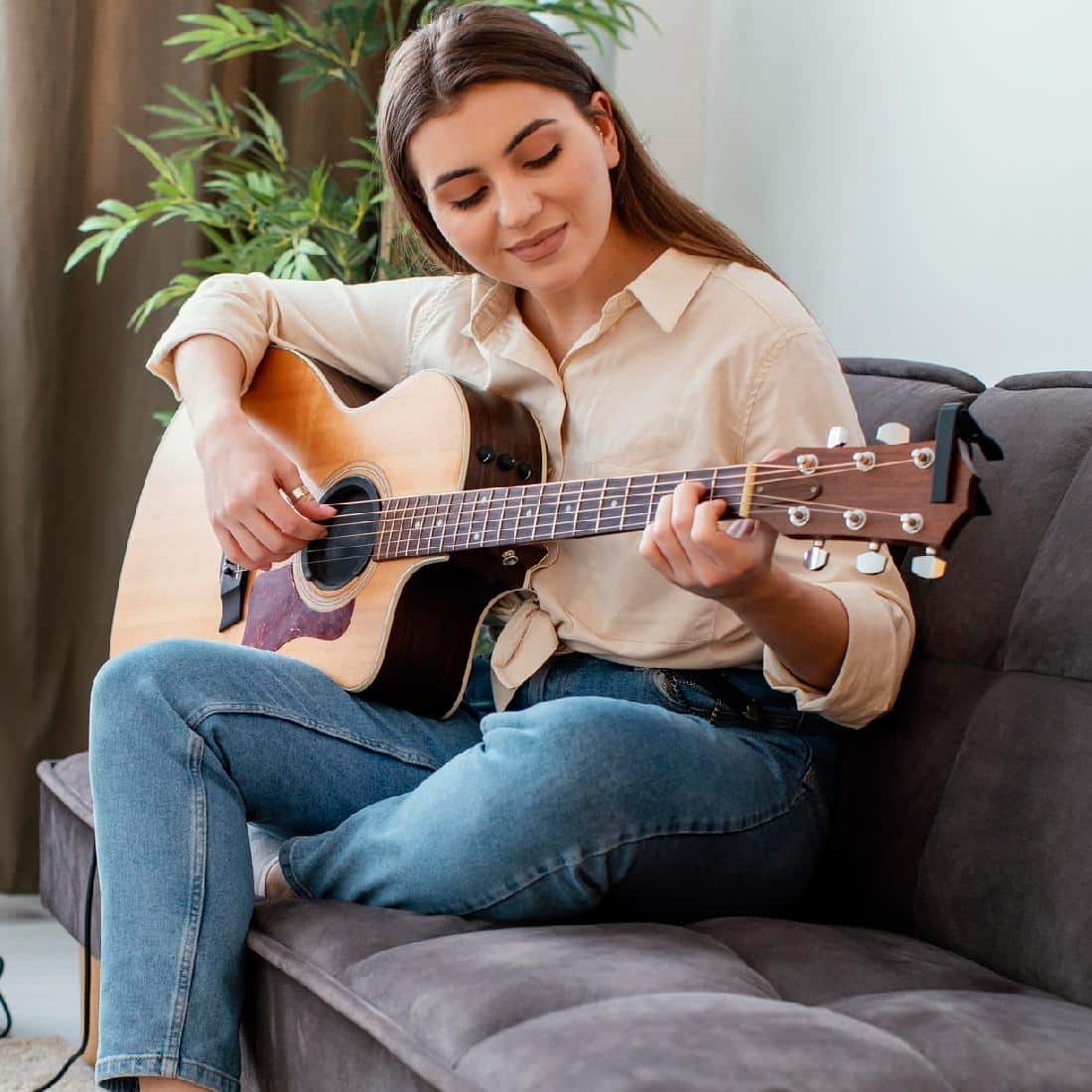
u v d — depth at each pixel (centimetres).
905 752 137
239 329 174
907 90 218
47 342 264
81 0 264
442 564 147
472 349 165
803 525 110
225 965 122
